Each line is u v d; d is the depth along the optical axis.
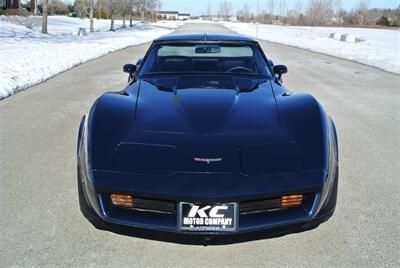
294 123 2.51
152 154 2.23
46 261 2.21
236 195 2.04
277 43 25.19
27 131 4.77
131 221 2.13
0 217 2.69
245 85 3.29
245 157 2.21
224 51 3.86
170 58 3.79
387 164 3.88
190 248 2.38
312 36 35.59
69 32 28.14
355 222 2.69
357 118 5.86
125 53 15.77
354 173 3.62
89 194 2.21
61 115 5.58
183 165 2.16
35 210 2.80
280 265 2.21
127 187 2.10
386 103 7.02
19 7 51.00
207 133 2.38
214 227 2.09
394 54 16.34
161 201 2.11
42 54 11.80
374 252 2.33
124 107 2.67
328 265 2.21
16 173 3.47
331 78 10.03
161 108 2.70
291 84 8.90
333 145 2.47
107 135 2.36
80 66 11.30
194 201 2.05
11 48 12.88
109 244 2.40
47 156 3.92
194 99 2.86
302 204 2.19
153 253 2.32
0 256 2.25
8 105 6.12
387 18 83.88
